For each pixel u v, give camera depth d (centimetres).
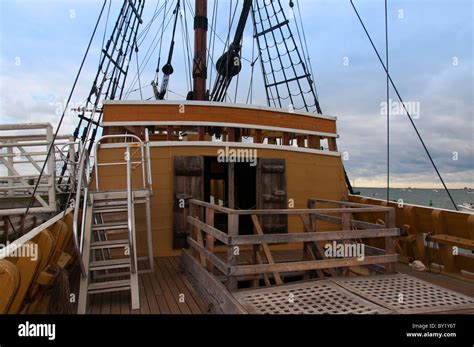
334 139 879
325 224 805
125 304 426
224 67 1098
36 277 323
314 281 426
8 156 475
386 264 467
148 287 496
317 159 823
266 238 405
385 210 471
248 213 405
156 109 720
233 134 761
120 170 691
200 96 977
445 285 507
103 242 465
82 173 463
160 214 693
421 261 631
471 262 555
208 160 912
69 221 512
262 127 767
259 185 746
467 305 351
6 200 618
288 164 783
